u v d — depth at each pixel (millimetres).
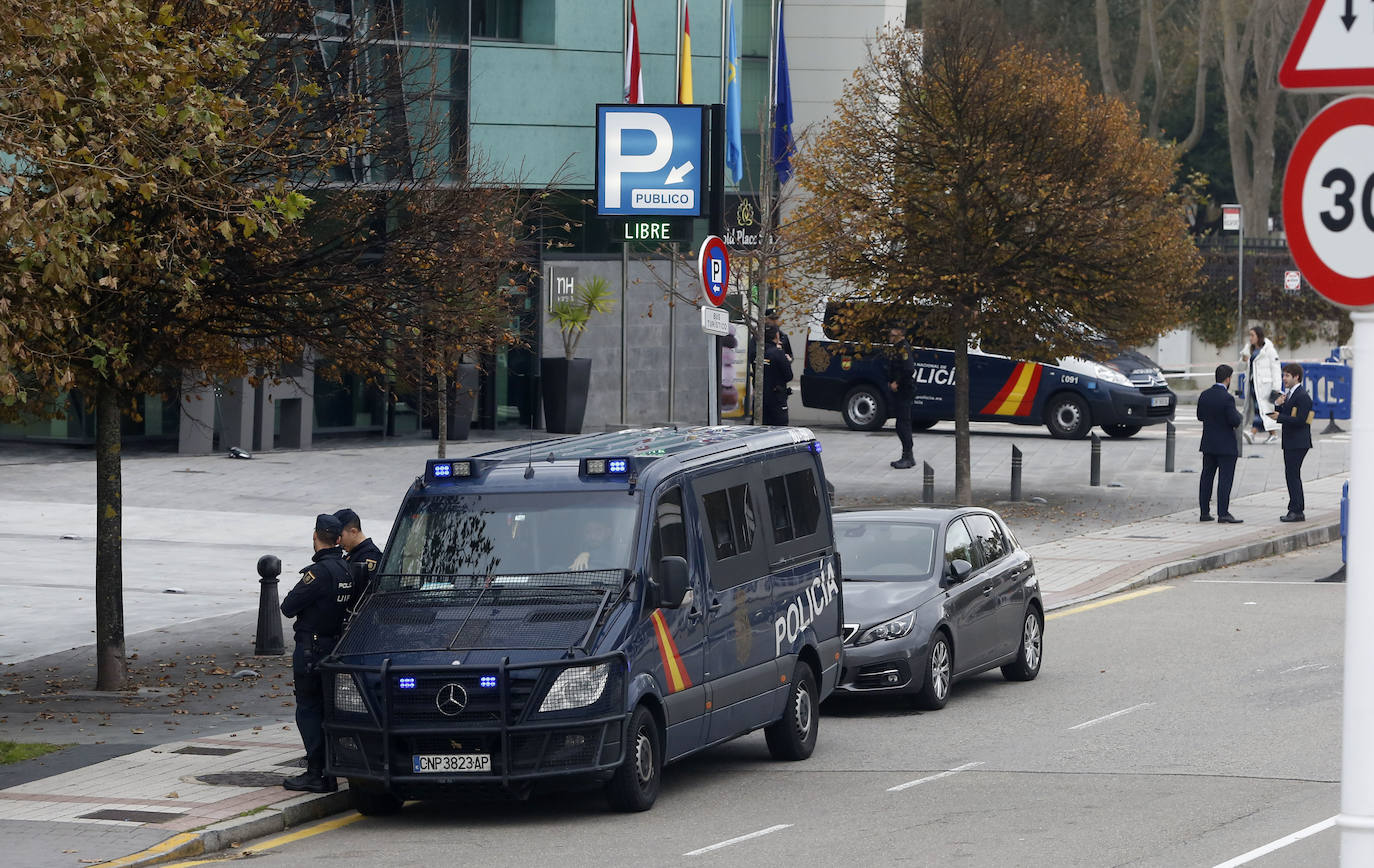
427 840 40344
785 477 52219
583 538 44094
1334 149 19859
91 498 103062
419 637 42250
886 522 61500
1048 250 97062
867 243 100312
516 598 43156
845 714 58094
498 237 63219
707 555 46344
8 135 43844
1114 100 102562
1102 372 140375
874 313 100875
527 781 40906
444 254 57250
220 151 52219
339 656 42375
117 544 57219
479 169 82500
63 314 47562
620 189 86938
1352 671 19672
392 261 56000
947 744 51750
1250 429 144500
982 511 64250
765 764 49938
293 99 55031
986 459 129000
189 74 46812
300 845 40000
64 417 57719
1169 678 62031
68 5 43031
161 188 47969
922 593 57969
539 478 45594
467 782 40969
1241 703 56625
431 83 70312
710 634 45781
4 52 42656
